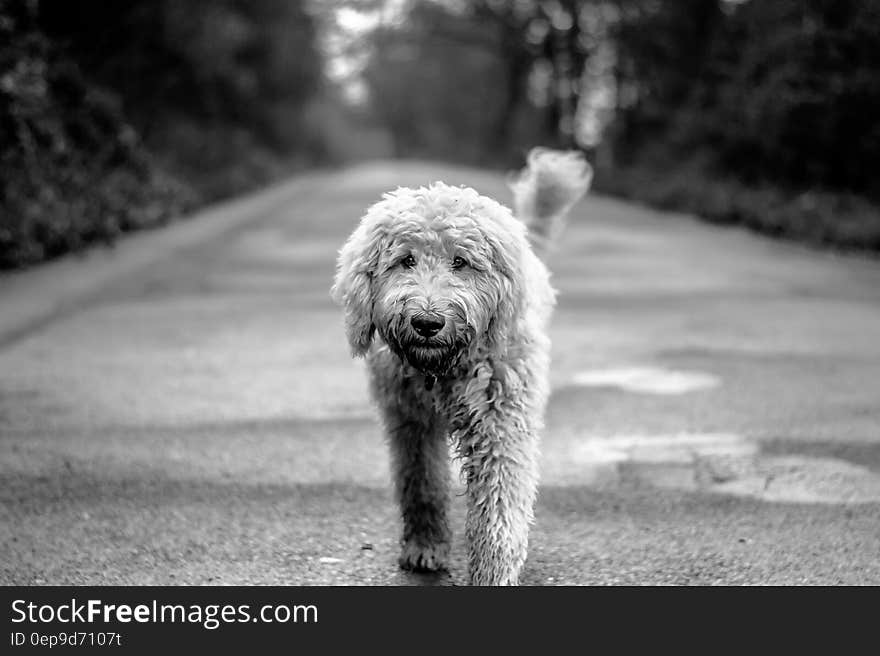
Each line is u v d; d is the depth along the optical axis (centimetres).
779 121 2603
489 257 479
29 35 1820
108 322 1270
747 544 579
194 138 3772
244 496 659
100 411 861
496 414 495
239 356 1068
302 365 1027
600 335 1171
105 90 2639
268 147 6206
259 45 4744
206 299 1448
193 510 634
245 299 1447
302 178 5825
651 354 1070
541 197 682
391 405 532
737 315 1302
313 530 602
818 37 2483
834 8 2477
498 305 484
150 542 584
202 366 1024
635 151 4591
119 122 2514
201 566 552
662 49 4272
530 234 671
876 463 720
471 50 8350
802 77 2514
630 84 4684
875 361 1037
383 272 483
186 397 907
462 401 495
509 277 484
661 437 782
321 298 1452
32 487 675
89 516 623
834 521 612
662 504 643
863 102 2436
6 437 787
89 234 1875
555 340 1143
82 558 562
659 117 4328
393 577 539
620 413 848
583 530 601
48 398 904
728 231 2450
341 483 682
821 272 1716
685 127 3509
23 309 1305
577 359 1047
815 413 845
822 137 2538
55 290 1441
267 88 5331
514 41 5662
